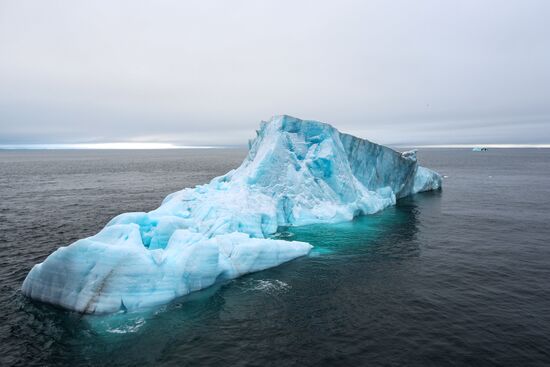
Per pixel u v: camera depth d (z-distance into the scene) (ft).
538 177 238.68
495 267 66.80
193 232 67.15
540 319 47.29
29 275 52.70
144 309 49.67
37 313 48.06
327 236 88.28
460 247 79.61
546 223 102.47
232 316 48.91
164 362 38.88
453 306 51.24
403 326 45.98
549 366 37.73
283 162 108.06
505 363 38.24
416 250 77.46
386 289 57.47
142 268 50.37
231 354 40.40
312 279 61.62
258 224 84.94
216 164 447.83
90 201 145.18
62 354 39.99
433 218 109.50
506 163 415.44
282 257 69.31
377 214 115.34
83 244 49.47
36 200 147.43
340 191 111.34
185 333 44.57
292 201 100.53
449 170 308.19
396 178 142.20
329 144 114.73
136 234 56.85
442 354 39.93
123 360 39.11
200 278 56.54
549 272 64.08
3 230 94.73
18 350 40.42
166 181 227.61
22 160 598.75
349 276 62.90
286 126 119.34
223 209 82.23
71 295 49.21
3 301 51.47
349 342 42.63
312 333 44.73
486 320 47.14
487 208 125.90
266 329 45.68
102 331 44.50
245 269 63.46
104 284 48.73
